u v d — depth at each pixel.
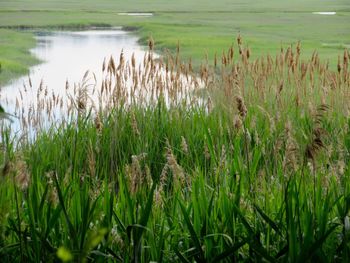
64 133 10.00
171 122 10.38
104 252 4.52
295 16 60.25
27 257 4.70
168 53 12.29
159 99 11.07
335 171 6.65
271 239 5.07
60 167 8.44
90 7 74.25
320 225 4.57
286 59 11.24
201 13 64.69
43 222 4.79
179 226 5.30
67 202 5.25
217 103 10.93
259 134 9.26
